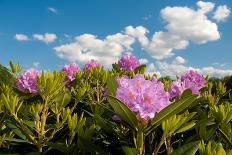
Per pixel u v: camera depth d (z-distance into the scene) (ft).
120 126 2.43
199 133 2.19
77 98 2.95
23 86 3.20
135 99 1.89
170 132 1.95
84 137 2.25
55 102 2.69
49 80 2.43
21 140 2.39
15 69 3.71
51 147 2.37
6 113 2.51
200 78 3.77
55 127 2.44
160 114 1.86
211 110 2.59
